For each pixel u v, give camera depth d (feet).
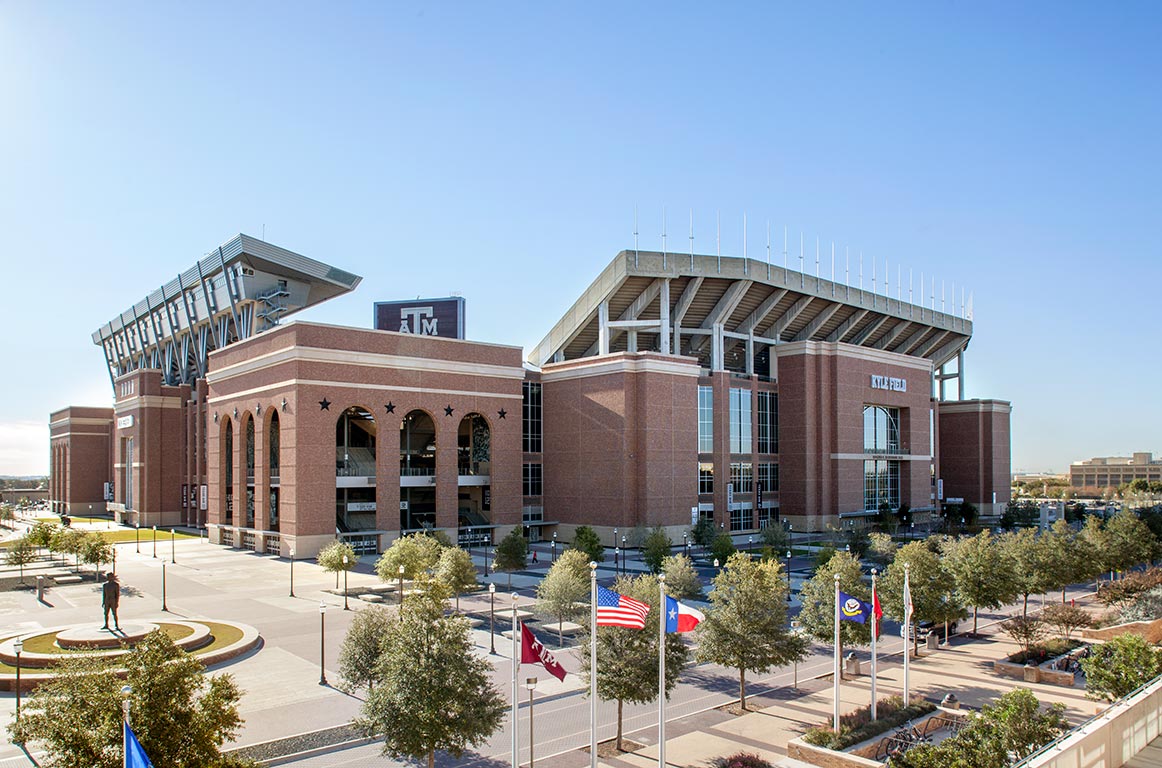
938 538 236.22
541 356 386.93
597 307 337.11
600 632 96.22
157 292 411.54
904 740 92.12
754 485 342.64
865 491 372.38
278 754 90.94
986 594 151.53
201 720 61.41
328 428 256.52
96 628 141.49
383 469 267.59
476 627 153.79
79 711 58.85
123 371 512.63
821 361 357.82
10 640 136.15
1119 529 227.81
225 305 353.10
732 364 388.37
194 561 248.32
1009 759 72.43
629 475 287.89
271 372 266.77
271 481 277.44
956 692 117.29
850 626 124.98
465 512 306.96
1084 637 153.17
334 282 355.77
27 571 227.40
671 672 97.04
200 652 128.88
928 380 415.23
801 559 254.88
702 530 266.77
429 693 78.59
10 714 99.91
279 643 141.59
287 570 228.02
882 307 410.52
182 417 399.24
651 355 291.79
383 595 188.34
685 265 326.24
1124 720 66.18
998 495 464.65
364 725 81.76
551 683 119.14
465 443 322.14
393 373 271.08
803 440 350.43
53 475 542.98
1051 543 187.62
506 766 88.53
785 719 104.73
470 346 290.35
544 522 312.29
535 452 319.47
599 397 298.56
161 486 392.68
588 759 90.38
